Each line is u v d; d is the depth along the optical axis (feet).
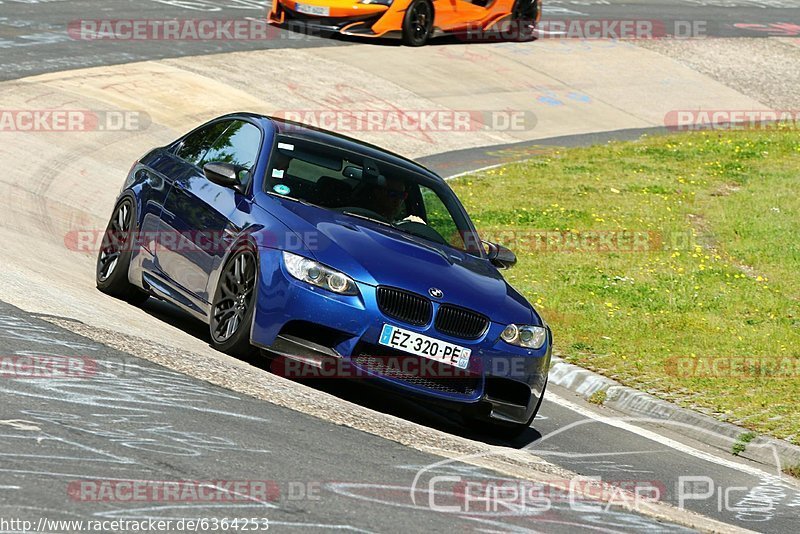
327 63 256.11
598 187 201.67
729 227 182.70
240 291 87.66
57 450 58.03
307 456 65.72
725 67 319.88
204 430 66.39
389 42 283.38
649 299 143.43
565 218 180.14
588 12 370.12
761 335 132.16
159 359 81.00
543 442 90.17
